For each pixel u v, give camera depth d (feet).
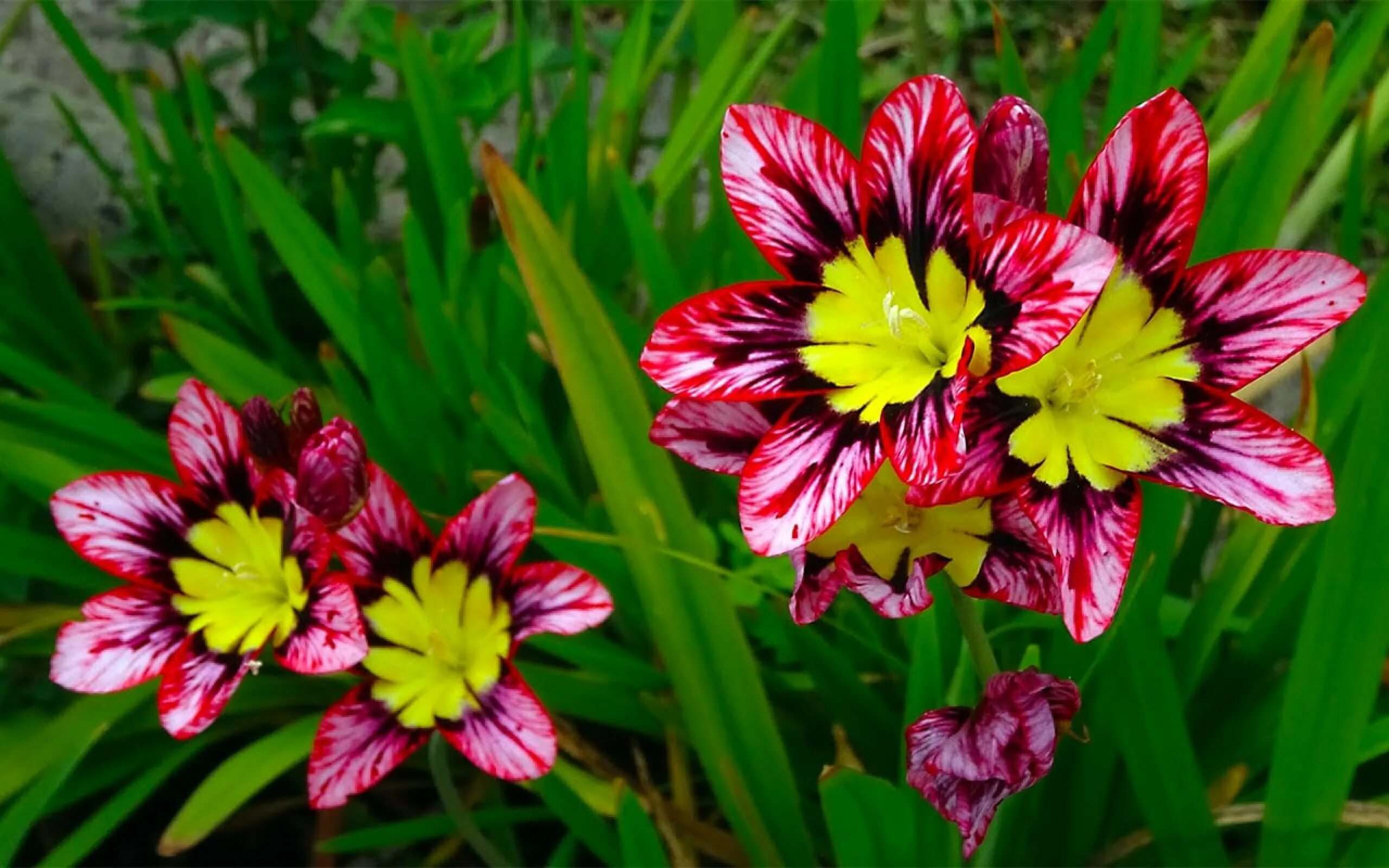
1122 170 0.82
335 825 1.26
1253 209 1.14
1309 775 1.03
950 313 0.84
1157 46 1.31
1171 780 1.08
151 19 1.52
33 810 1.12
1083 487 0.83
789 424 0.84
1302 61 1.09
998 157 0.83
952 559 0.88
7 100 1.86
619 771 1.20
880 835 1.03
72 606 1.37
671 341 0.85
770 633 1.21
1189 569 1.30
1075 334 0.84
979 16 2.49
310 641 1.02
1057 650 1.13
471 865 1.31
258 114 1.75
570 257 1.01
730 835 1.19
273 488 1.05
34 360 1.37
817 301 0.86
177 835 1.11
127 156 1.86
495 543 1.05
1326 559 0.98
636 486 1.05
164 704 1.05
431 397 1.31
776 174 0.86
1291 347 0.82
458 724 1.03
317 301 1.40
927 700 1.06
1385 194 2.08
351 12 1.54
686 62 1.69
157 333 1.65
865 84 2.29
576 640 1.22
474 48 1.53
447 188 1.45
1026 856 1.20
